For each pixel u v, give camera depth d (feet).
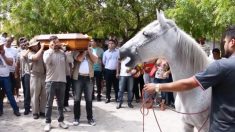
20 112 32.53
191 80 9.87
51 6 43.80
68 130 26.25
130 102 35.53
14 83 35.73
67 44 26.58
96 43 39.37
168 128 26.81
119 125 27.86
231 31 9.77
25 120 29.45
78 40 26.35
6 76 30.60
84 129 26.58
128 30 47.24
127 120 29.60
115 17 44.34
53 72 26.16
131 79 35.12
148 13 45.24
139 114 32.01
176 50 12.74
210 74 9.57
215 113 9.83
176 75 12.91
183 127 13.75
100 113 32.55
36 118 29.86
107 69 37.93
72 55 27.71
